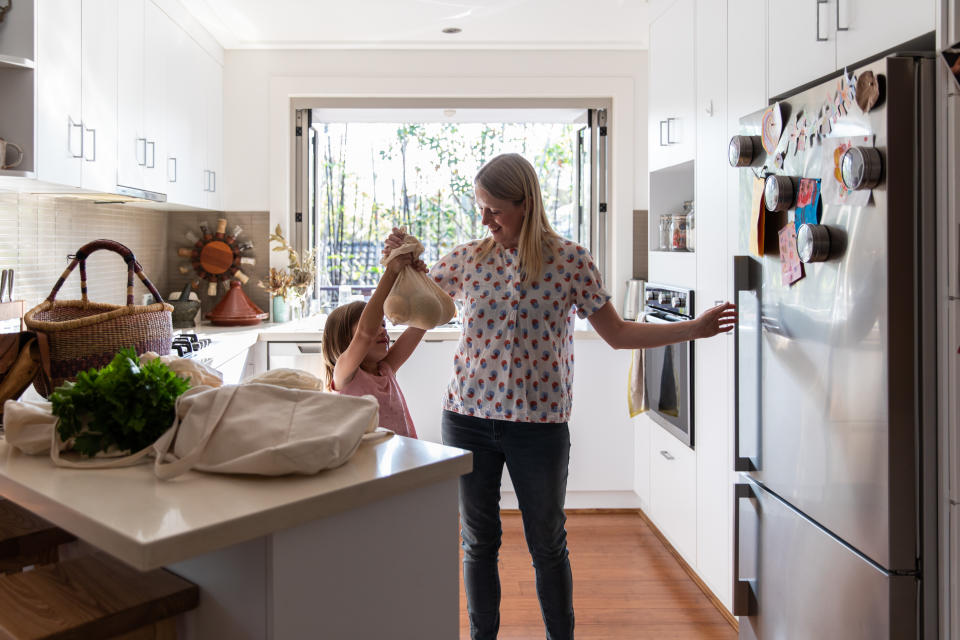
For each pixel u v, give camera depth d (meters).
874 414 1.66
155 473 1.17
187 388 1.33
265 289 4.29
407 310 1.97
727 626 2.74
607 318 2.14
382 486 1.19
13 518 1.56
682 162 3.07
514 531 3.75
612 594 3.01
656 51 3.45
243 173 4.33
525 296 2.06
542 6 3.59
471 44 4.22
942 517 1.62
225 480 1.17
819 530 1.89
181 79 3.57
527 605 2.90
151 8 3.16
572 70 4.32
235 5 3.57
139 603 1.16
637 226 4.39
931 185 1.61
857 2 1.82
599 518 3.95
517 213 2.04
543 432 2.08
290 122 4.38
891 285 1.61
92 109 2.58
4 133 2.17
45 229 2.96
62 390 1.26
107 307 2.06
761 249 2.14
